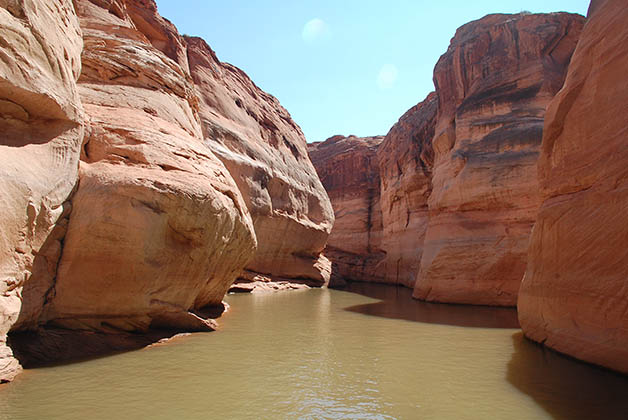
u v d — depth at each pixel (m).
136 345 6.83
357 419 4.21
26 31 5.40
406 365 6.32
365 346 7.62
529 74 16.20
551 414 4.38
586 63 7.30
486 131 16.23
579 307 6.52
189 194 7.21
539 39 16.48
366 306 14.23
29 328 5.77
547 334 7.50
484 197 15.16
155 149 7.73
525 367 6.21
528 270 8.62
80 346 6.20
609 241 5.91
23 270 5.29
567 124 7.48
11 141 5.53
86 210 6.33
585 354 6.31
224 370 5.80
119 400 4.54
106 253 6.37
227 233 8.73
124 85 9.41
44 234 5.67
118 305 6.68
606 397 4.86
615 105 6.24
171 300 7.65
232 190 9.40
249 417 4.20
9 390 4.70
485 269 14.66
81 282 6.30
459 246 15.56
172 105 10.40
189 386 5.09
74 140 6.36
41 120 6.03
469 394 5.00
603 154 6.34
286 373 5.77
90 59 9.16
